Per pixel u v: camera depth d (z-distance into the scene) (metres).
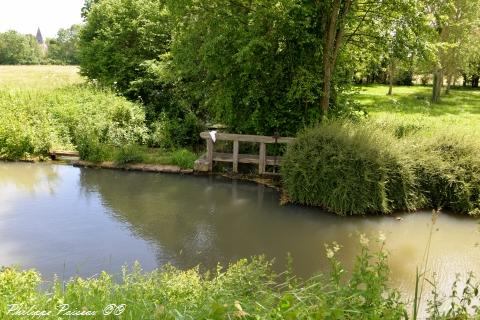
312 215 8.53
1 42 73.50
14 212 8.25
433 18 12.14
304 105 11.52
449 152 9.55
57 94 14.64
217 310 2.49
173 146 13.30
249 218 8.27
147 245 6.92
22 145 12.16
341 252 6.82
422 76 37.12
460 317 3.28
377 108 20.22
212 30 11.27
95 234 7.30
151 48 16.48
